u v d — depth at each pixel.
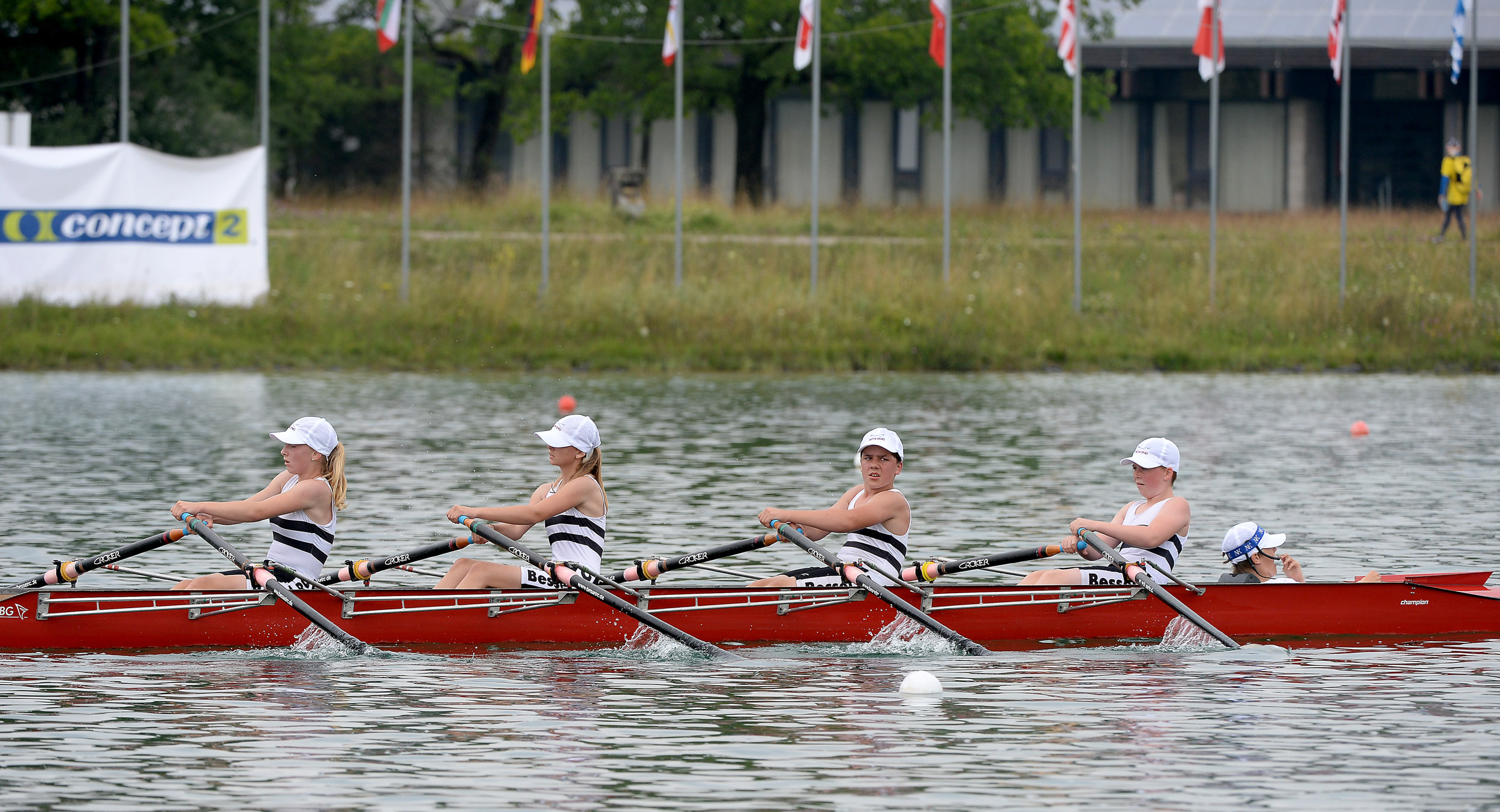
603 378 115.75
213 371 114.88
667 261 140.25
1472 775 33.34
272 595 44.72
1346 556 56.88
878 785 32.59
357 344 119.19
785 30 178.12
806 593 46.56
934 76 179.25
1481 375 121.56
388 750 34.78
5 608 44.03
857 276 133.75
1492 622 48.28
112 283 119.31
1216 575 53.69
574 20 188.12
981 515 64.44
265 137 122.94
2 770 33.12
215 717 37.41
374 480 72.25
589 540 46.41
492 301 124.00
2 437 83.06
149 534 59.12
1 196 116.69
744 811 30.97
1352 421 95.12
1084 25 189.50
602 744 35.41
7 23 162.62
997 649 46.12
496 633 45.84
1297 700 39.62
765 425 91.81
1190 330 127.94
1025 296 131.50
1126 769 33.69
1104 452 82.19
